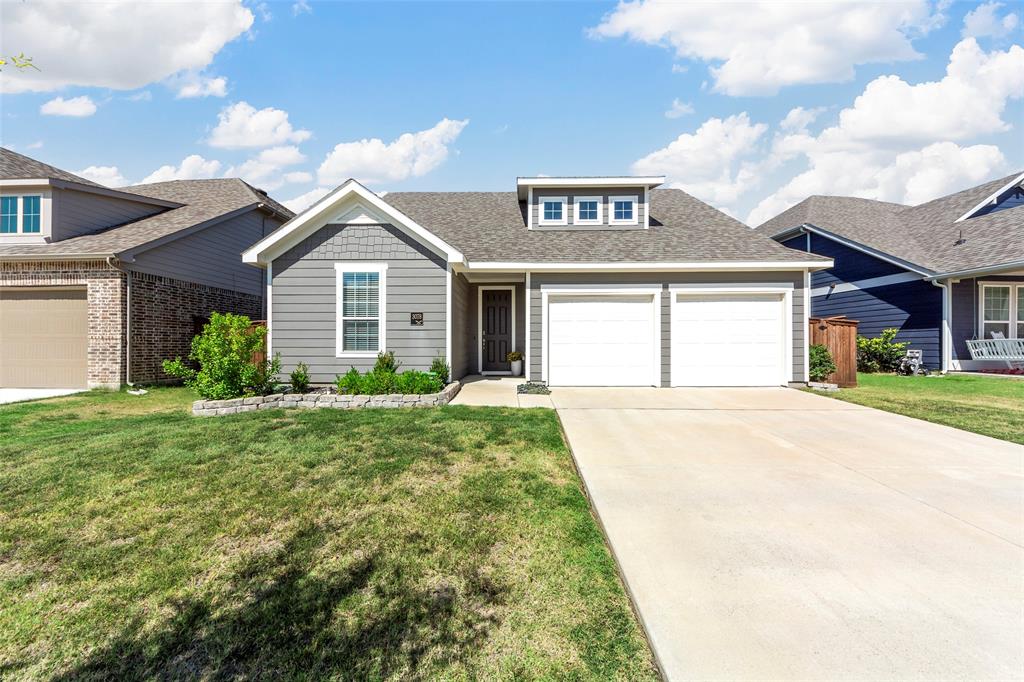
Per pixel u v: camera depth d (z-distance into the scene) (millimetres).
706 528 3611
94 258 10539
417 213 14703
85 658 2314
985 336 14344
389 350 10359
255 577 2982
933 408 8414
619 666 2248
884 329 15742
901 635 2402
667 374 11156
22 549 3307
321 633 2473
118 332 10828
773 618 2533
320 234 10375
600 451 5688
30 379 11203
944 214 17469
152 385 11570
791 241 19781
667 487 4473
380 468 4918
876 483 4605
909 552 3252
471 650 2348
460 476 4715
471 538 3473
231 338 8219
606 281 11211
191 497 4168
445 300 10359
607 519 3770
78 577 2982
